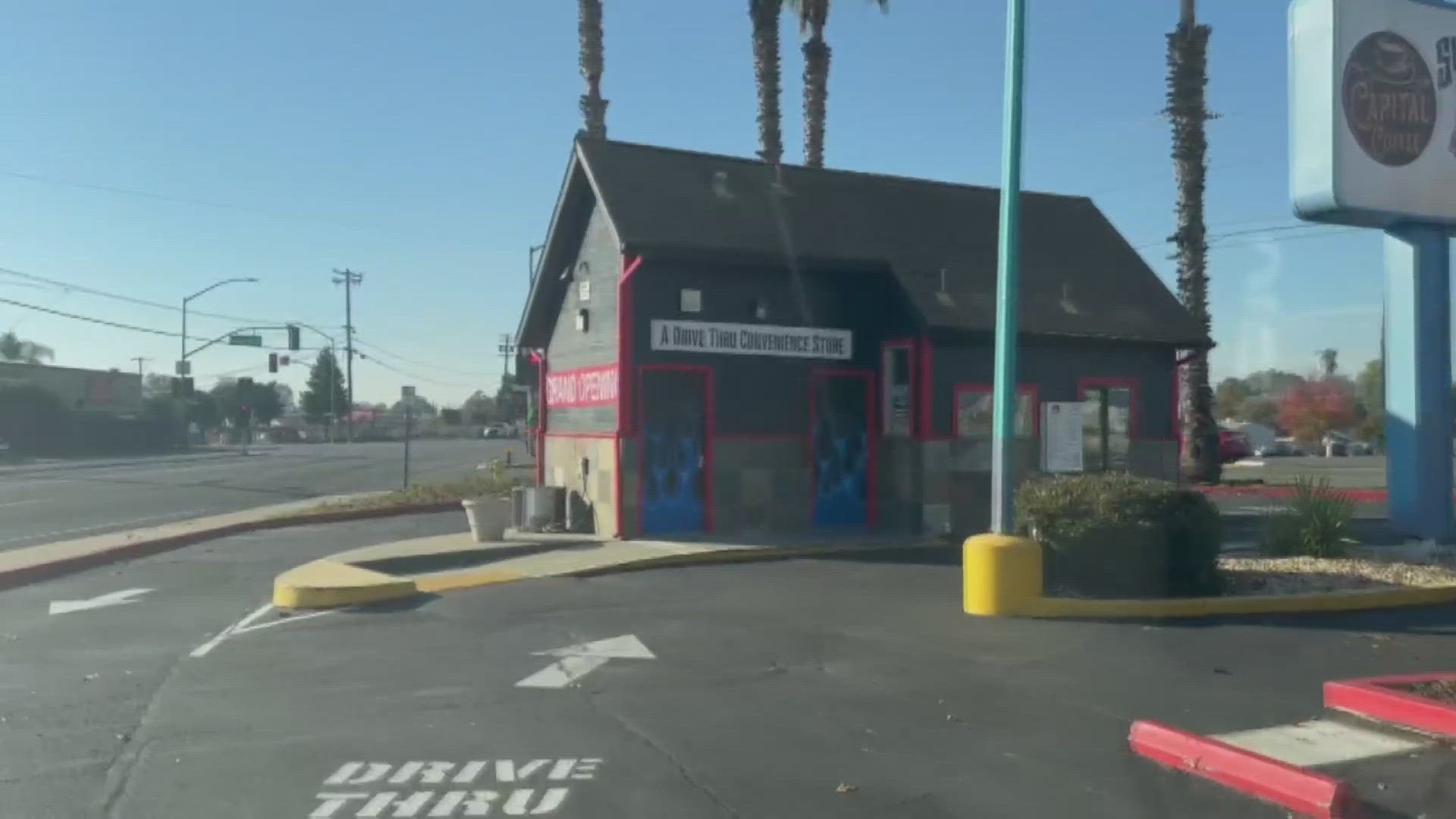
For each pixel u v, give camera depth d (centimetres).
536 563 1612
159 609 1355
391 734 806
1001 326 1255
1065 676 968
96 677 990
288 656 1070
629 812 650
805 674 977
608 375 1931
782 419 1947
